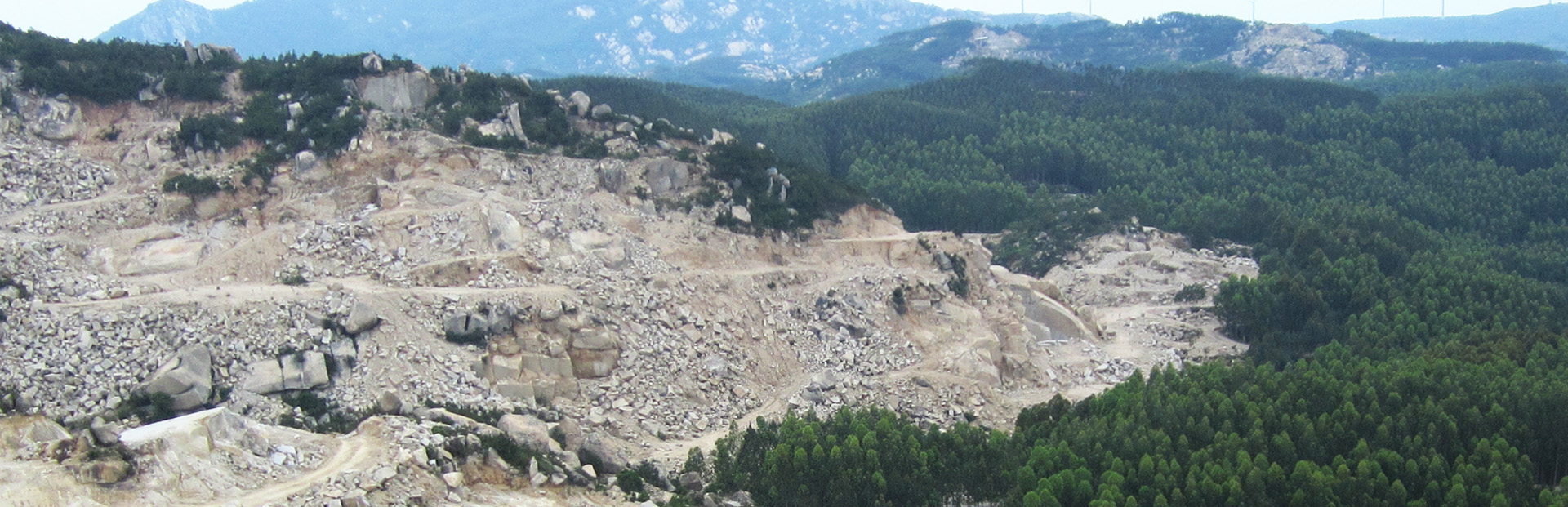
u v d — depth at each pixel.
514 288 112.94
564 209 125.50
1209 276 187.25
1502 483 94.62
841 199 147.75
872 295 130.88
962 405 118.94
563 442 97.00
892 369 122.69
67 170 123.00
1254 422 105.12
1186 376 122.56
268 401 95.62
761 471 97.75
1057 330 149.38
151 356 96.69
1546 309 161.12
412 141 130.25
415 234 118.12
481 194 125.25
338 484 80.19
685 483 95.81
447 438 89.25
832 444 98.56
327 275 112.62
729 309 122.12
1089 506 92.88
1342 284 170.88
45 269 106.56
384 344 102.31
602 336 110.50
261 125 129.62
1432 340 146.00
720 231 132.75
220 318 100.62
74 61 136.00
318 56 140.62
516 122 135.88
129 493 75.50
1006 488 98.75
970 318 133.62
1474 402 110.12
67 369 94.50
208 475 79.25
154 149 126.62
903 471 97.25
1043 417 113.44
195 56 140.38
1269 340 153.12
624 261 121.38
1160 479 95.19
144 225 117.62
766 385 117.12
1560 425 105.50
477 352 105.25
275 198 123.69
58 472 75.06
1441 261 192.38
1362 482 95.94
